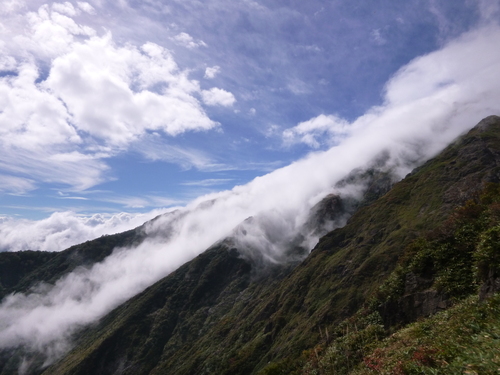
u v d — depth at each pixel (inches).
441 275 1081.4
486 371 296.8
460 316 582.2
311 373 1051.3
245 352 3253.0
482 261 676.7
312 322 2571.4
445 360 379.9
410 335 671.8
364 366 656.4
